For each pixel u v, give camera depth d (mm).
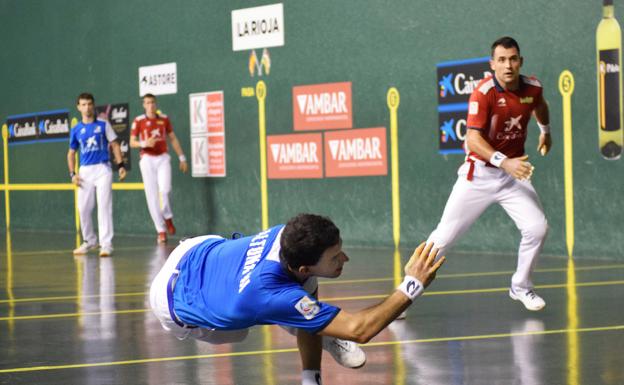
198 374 7969
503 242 16672
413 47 17766
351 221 18984
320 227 5699
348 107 18891
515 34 16281
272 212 20500
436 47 17406
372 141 18516
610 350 8500
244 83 20875
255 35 20547
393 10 18047
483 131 10438
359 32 18625
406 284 5648
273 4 20125
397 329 9781
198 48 21844
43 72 26031
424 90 17625
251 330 9922
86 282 14242
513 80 10328
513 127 10531
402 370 7949
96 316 11094
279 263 5820
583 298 11398
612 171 15258
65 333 10062
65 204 25656
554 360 8156
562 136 15805
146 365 8375
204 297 6148
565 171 15805
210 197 21859
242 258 6035
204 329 6508
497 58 10344
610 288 12133
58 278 14836
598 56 15289
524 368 7887
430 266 5672
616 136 15164
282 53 20047
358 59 18672
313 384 6680
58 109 25641
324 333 5680
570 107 15688
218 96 21469
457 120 17125
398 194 18156
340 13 18922
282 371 8008
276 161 20328
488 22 16625
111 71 24047
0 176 27781
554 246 16047
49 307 11891
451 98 17203
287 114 20031
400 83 18000
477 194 10625
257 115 20656
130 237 23016
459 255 16609
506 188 10562
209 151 21781
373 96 18453
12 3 26891
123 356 8805
